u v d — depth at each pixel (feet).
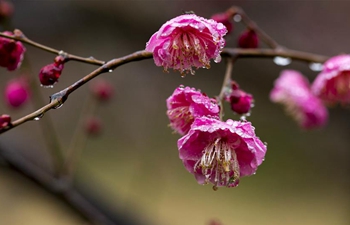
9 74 24.12
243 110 9.60
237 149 8.74
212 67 24.61
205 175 8.62
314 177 26.58
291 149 27.43
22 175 15.16
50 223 21.79
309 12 25.08
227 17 12.28
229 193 26.32
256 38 12.51
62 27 23.85
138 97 26.32
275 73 24.12
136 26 24.31
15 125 8.23
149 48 8.22
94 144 25.85
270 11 24.99
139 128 25.90
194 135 8.58
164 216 24.18
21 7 22.66
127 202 17.19
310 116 15.38
